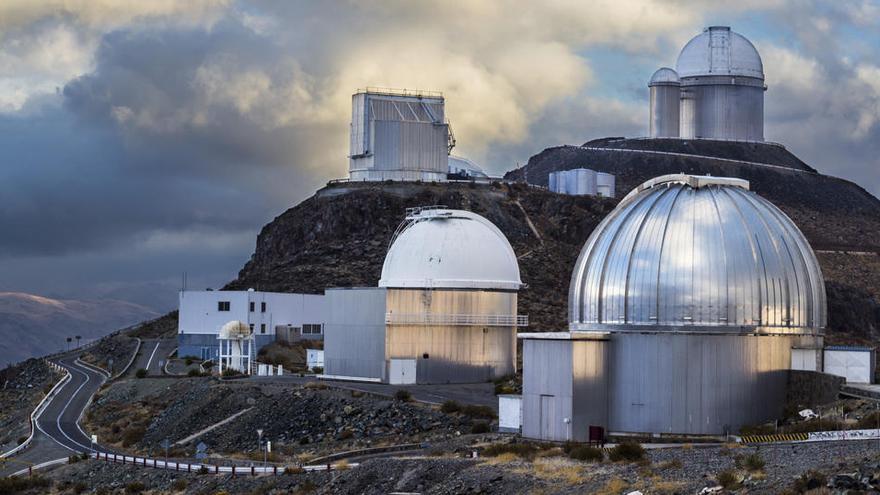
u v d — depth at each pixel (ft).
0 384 532.32
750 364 270.05
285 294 540.11
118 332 638.12
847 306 627.05
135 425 378.32
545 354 271.28
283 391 362.53
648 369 270.26
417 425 316.60
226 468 286.05
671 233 273.13
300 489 253.03
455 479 230.89
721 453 223.71
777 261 273.13
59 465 327.06
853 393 263.90
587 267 284.41
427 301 402.52
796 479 186.91
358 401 338.95
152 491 283.18
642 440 264.11
